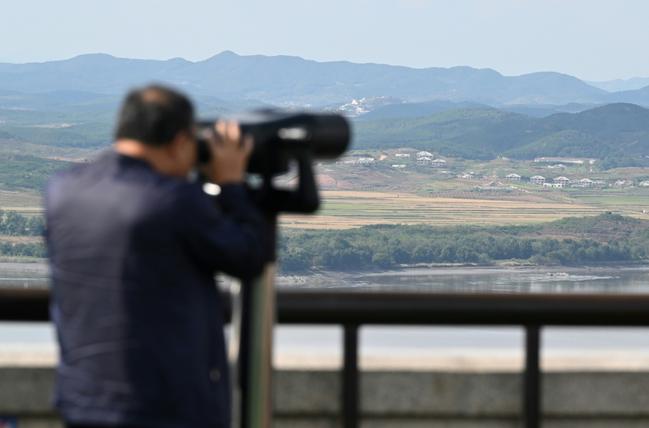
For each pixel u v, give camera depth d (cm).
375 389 828
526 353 809
